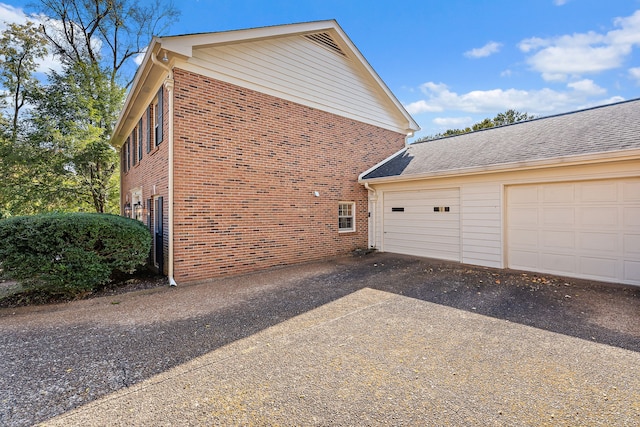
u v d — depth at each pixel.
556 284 6.22
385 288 6.04
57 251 5.45
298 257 8.75
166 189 6.89
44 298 5.54
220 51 7.26
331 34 9.73
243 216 7.59
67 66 16.28
